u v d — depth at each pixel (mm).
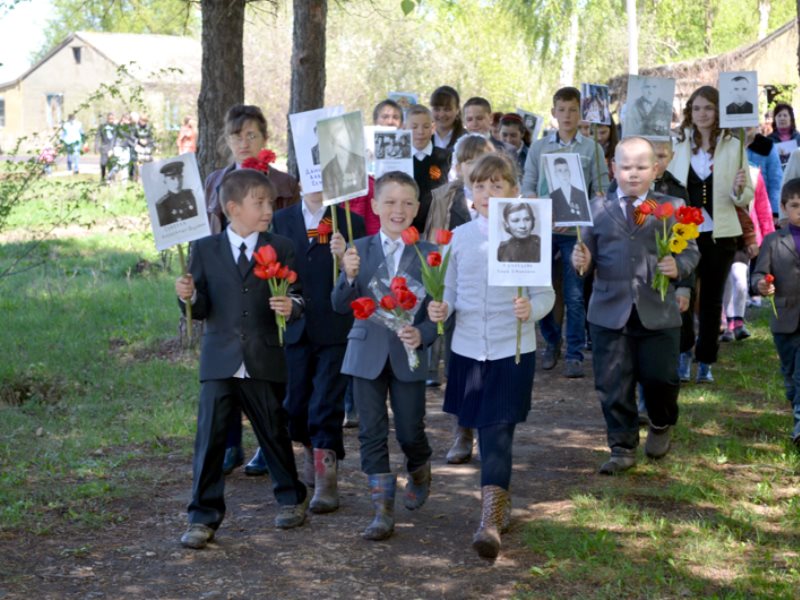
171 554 5477
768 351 10562
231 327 5547
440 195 7953
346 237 6320
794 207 7254
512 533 5746
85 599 4918
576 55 39594
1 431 7871
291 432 6402
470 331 5582
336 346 6129
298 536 5738
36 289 15023
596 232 6613
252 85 38625
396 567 5316
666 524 5766
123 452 7355
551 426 8094
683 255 6477
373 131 7434
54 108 63500
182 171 5484
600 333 6648
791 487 6426
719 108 8469
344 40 37344
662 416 6773
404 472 7004
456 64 37281
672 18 46188
